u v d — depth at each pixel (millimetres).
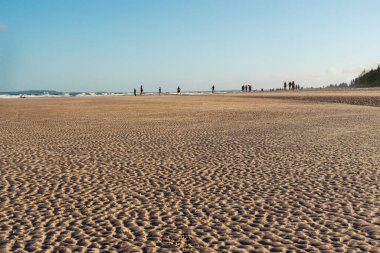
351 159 13969
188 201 9508
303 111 36375
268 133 21453
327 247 6859
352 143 17516
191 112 37500
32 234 7582
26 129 24516
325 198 9555
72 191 10398
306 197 9664
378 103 43438
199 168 12945
